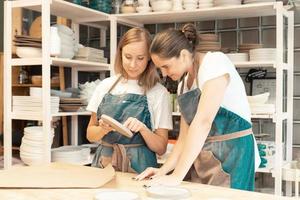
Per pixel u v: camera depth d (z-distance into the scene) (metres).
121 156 2.21
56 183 1.60
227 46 3.59
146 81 2.24
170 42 1.80
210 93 1.77
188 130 1.81
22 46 2.96
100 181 1.64
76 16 3.52
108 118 2.00
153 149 2.16
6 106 3.03
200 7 3.19
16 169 1.84
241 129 1.99
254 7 3.01
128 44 2.12
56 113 2.96
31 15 4.23
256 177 3.36
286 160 3.22
